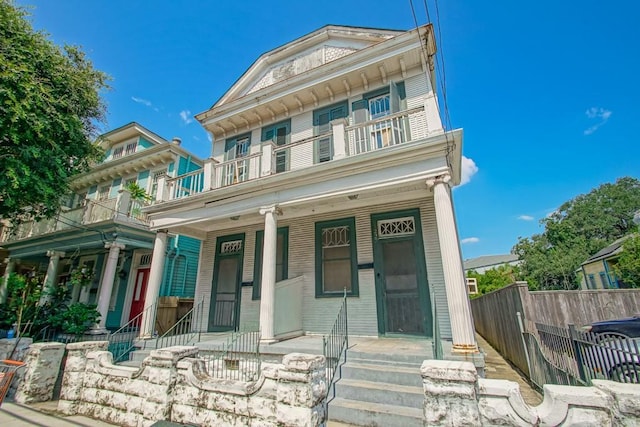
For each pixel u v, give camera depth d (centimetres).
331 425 393
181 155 1368
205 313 943
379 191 673
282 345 595
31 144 740
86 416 451
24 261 1529
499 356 912
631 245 1369
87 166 1002
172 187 916
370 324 711
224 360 584
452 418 242
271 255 671
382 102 853
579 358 412
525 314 646
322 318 767
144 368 421
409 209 742
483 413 241
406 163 590
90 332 908
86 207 1163
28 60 740
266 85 1107
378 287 725
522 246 3381
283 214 834
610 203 3119
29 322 879
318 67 889
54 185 821
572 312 736
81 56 892
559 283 2812
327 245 824
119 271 1248
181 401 387
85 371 484
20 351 630
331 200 728
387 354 496
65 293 1077
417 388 421
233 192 758
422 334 661
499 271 3488
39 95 719
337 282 788
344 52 976
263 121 1038
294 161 923
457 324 470
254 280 897
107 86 948
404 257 729
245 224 934
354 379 470
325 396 341
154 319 801
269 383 341
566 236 3097
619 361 343
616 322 579
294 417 308
